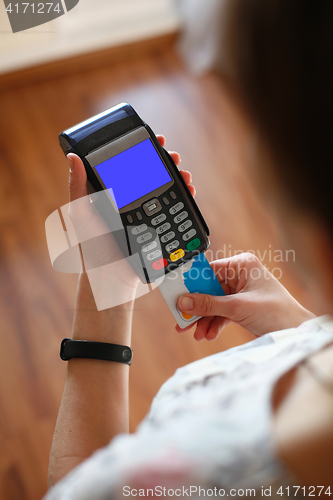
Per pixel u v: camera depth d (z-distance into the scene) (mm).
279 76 131
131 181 553
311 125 132
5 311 1123
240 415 226
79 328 495
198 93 1569
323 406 202
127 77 1632
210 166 1402
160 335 1107
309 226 162
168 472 206
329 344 258
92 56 1620
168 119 1521
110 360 468
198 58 1619
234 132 1460
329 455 192
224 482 201
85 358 467
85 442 419
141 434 255
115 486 211
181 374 323
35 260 1194
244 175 1370
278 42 128
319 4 120
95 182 539
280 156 144
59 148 1428
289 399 220
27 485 928
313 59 125
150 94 1583
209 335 592
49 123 1497
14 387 1031
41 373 1048
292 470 196
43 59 1562
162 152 569
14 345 1081
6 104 1545
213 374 304
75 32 1585
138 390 1045
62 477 397
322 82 126
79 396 448
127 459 223
